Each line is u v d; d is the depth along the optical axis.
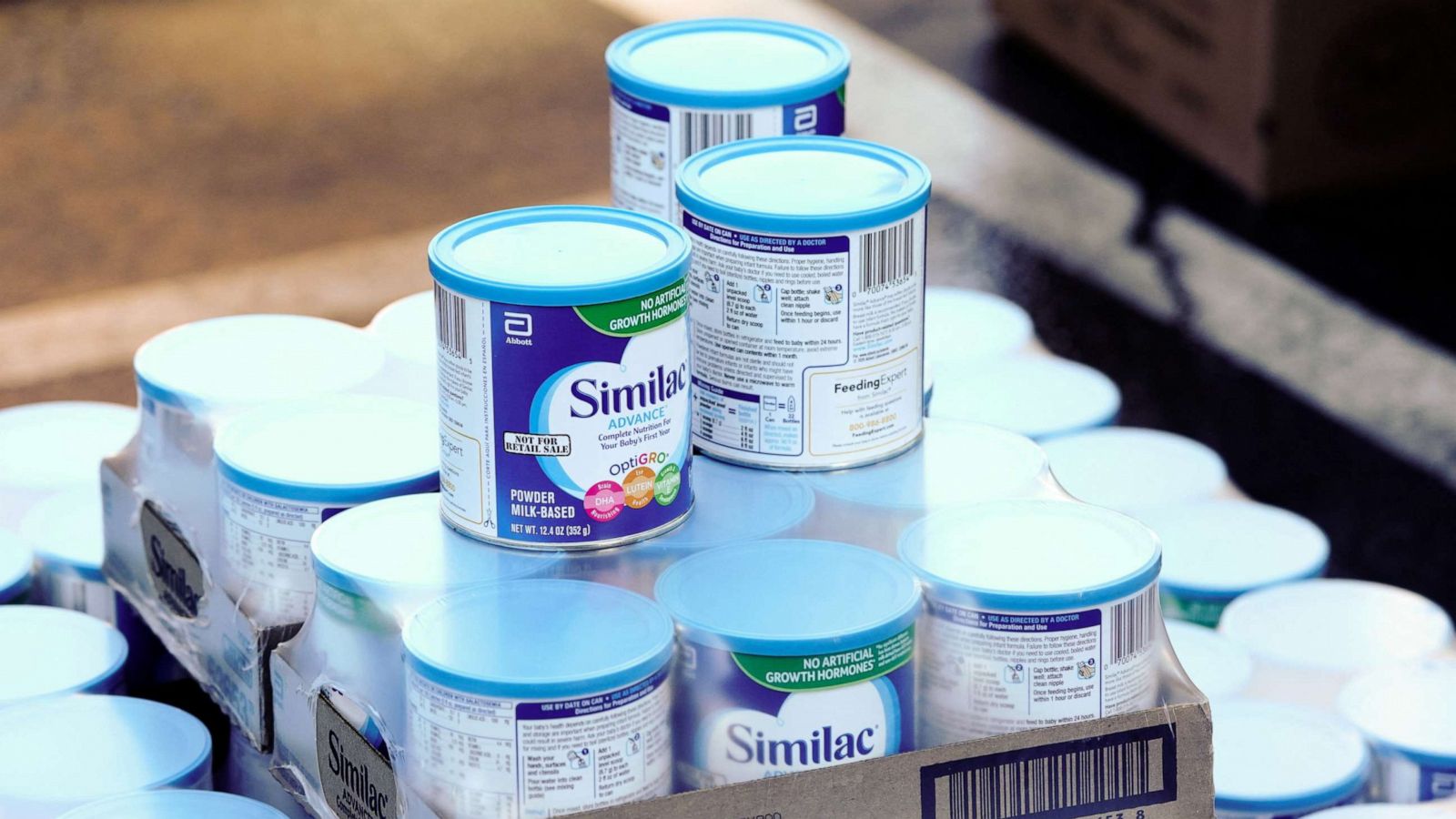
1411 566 3.42
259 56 6.11
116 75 5.96
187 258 4.63
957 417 2.21
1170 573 2.02
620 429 1.24
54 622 1.69
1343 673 1.83
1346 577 3.39
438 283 1.24
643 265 1.25
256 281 4.49
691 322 1.39
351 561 1.25
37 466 1.98
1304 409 3.97
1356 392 4.04
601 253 1.28
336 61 6.04
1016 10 5.90
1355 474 3.73
